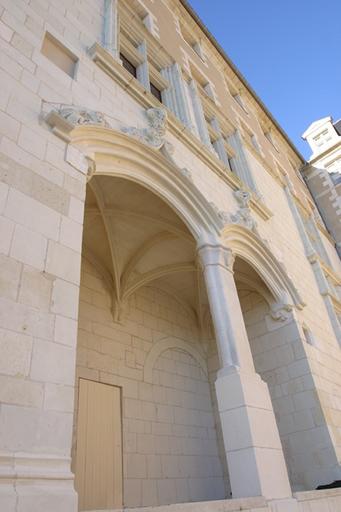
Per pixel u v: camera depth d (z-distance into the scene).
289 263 11.74
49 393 3.19
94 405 8.12
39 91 5.32
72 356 3.53
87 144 5.65
